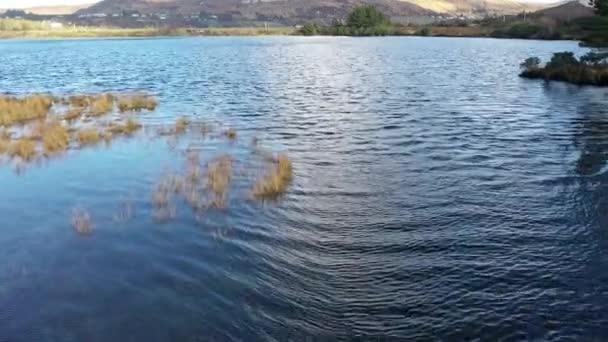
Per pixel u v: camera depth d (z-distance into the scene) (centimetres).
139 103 3850
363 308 1059
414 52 9956
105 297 1080
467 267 1235
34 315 1013
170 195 1712
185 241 1362
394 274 1204
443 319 1021
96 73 7031
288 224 1495
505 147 2494
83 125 3017
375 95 4431
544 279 1174
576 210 1616
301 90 4816
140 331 966
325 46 12662
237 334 963
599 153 2350
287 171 1948
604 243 1365
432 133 2831
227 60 8956
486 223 1519
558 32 13350
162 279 1158
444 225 1503
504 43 12100
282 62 8269
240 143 2547
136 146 2462
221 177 1856
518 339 958
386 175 2022
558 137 2708
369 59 8556
